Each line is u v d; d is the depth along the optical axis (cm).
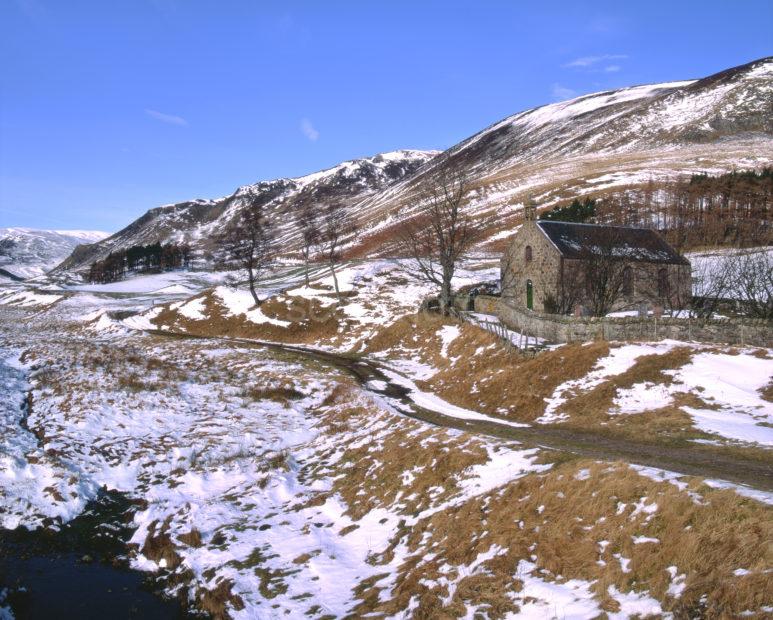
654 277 4616
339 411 3139
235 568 1575
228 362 4703
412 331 5191
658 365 2786
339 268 8819
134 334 6350
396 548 1554
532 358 3284
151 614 1416
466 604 1156
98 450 2495
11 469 2155
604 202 11506
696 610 939
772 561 960
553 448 2019
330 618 1277
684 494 1217
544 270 4703
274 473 2262
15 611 1408
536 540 1305
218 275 12625
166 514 1948
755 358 2681
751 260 4584
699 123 19062
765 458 1759
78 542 1795
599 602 1041
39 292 10538
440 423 2628
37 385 3428
